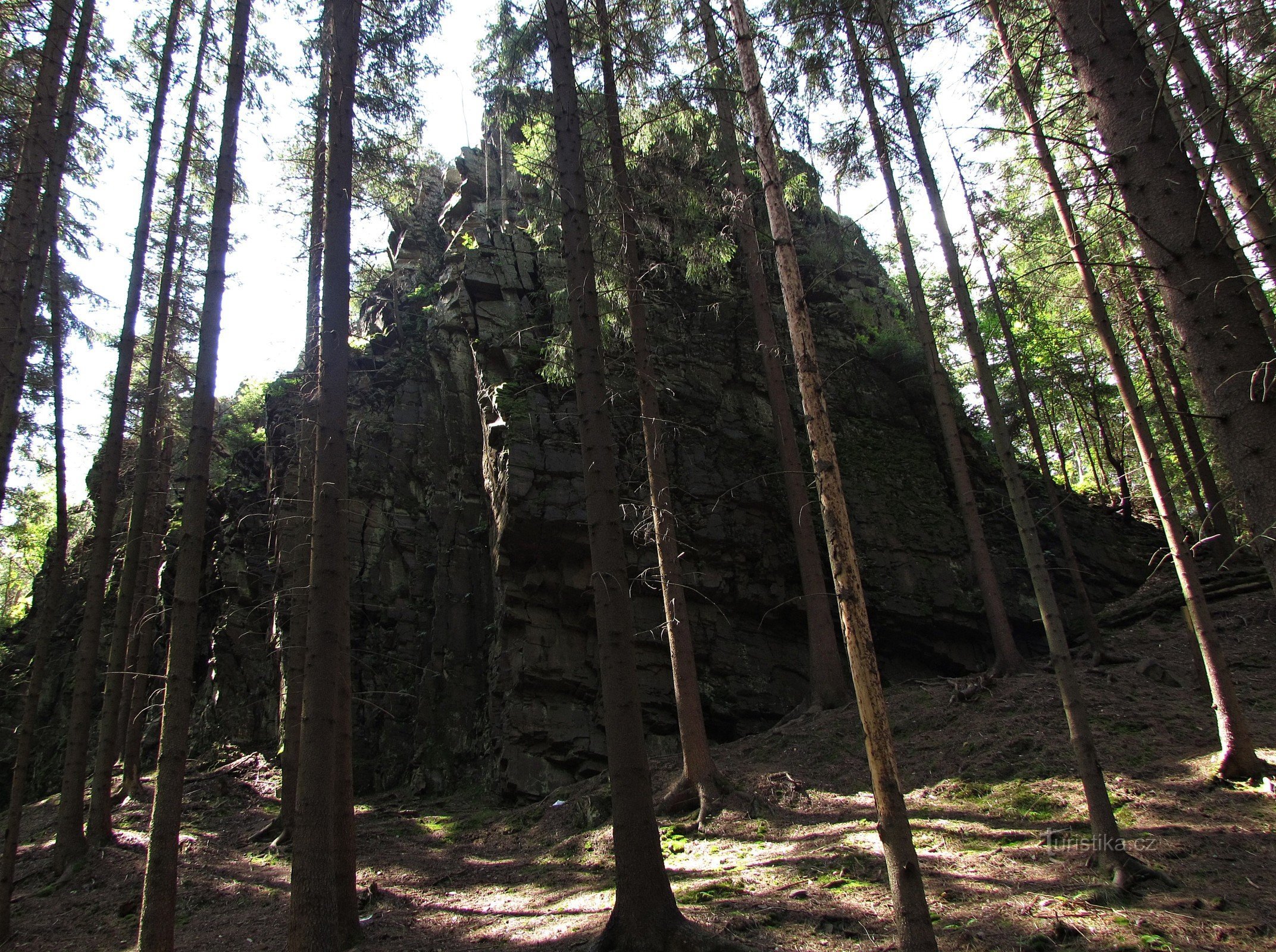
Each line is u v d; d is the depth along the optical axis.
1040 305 16.08
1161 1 4.92
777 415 15.96
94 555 13.83
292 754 13.91
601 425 8.43
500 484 16.59
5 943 10.39
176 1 15.18
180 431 22.64
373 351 20.81
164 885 7.96
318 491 8.97
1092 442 27.89
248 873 12.17
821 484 6.45
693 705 12.40
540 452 16.55
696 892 8.78
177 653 8.66
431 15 11.90
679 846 10.95
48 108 11.59
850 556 6.24
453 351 20.30
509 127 14.70
